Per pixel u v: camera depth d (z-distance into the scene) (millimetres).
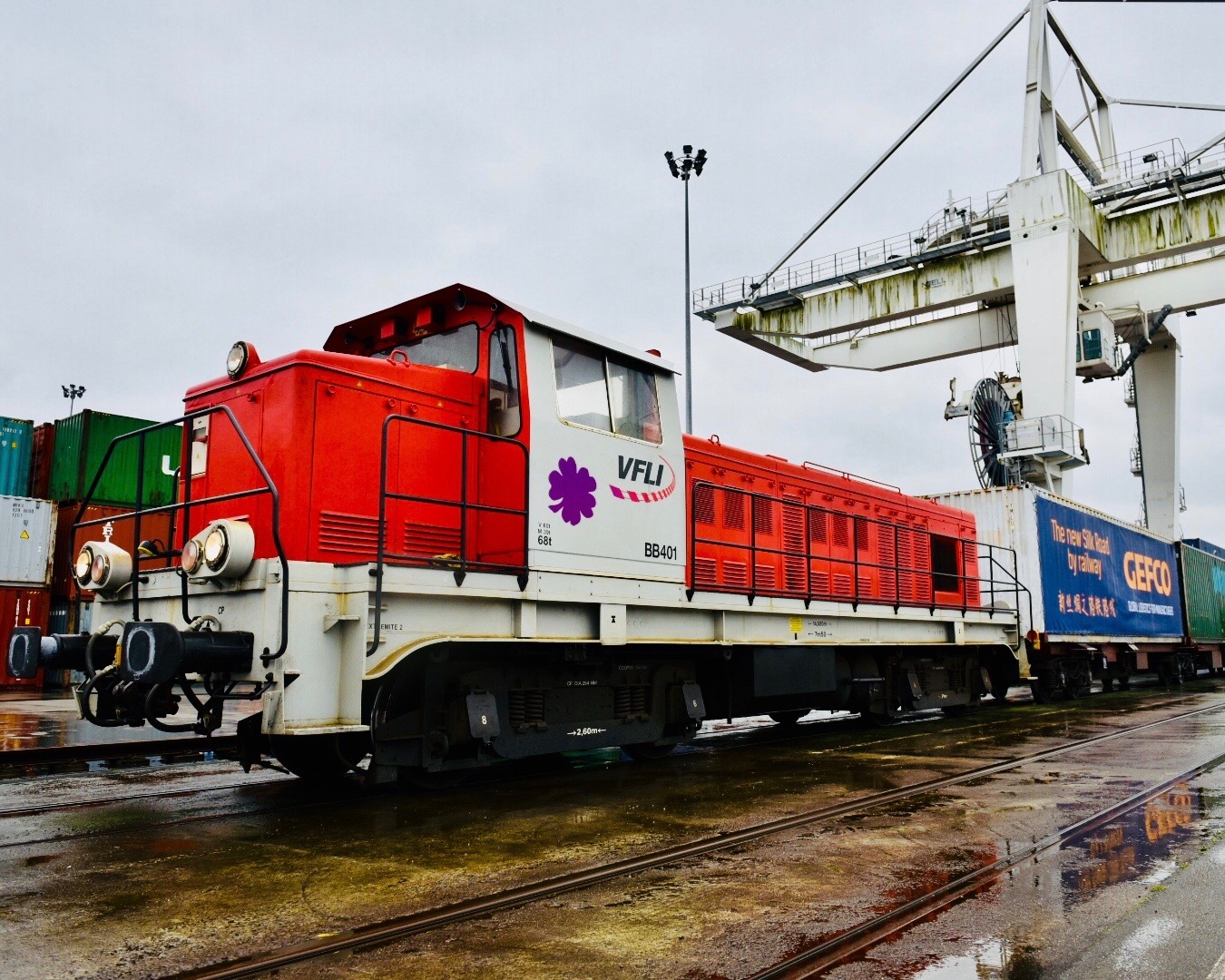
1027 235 26219
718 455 10656
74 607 21062
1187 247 27031
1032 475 25641
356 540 7078
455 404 7859
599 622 7973
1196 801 7207
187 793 7664
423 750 7234
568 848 5660
